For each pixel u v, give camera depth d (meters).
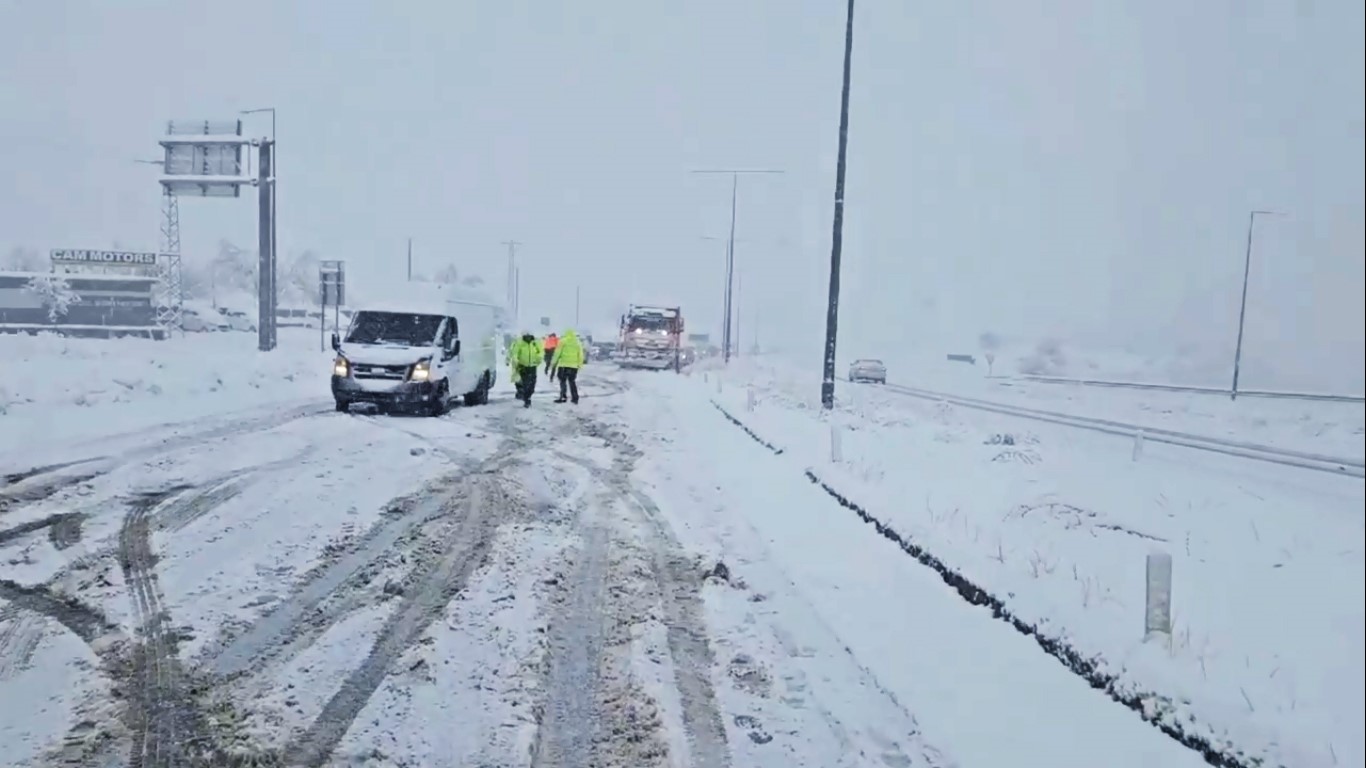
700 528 10.50
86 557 8.33
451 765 4.86
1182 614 7.86
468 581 8.09
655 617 7.34
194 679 5.81
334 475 12.73
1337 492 16.06
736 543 9.84
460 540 9.52
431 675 6.00
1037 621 7.14
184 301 82.00
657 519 10.90
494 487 12.47
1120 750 5.35
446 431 18.38
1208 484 16.02
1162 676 5.88
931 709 5.83
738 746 5.25
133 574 7.88
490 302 26.80
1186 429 30.28
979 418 29.48
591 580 8.29
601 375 42.19
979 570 8.28
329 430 17.48
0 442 14.11
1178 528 12.16
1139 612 7.60
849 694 6.03
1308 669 6.35
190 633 6.57
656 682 6.05
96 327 55.69
